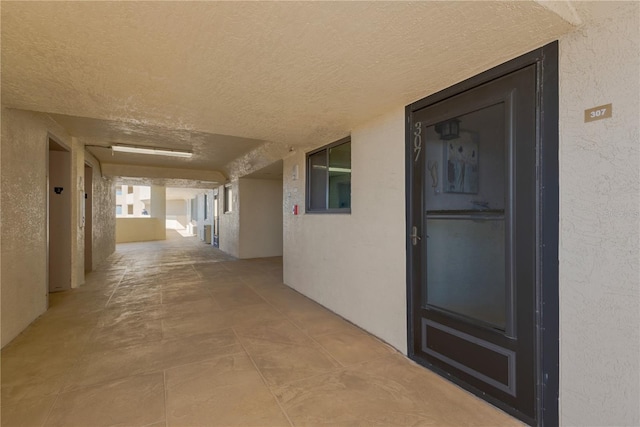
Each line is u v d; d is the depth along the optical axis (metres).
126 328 3.23
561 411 1.62
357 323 3.30
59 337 2.98
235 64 1.92
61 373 2.32
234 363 2.48
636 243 1.36
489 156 1.98
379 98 2.50
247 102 2.59
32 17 1.42
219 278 5.77
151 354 2.64
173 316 3.62
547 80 1.66
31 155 3.30
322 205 4.20
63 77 2.10
